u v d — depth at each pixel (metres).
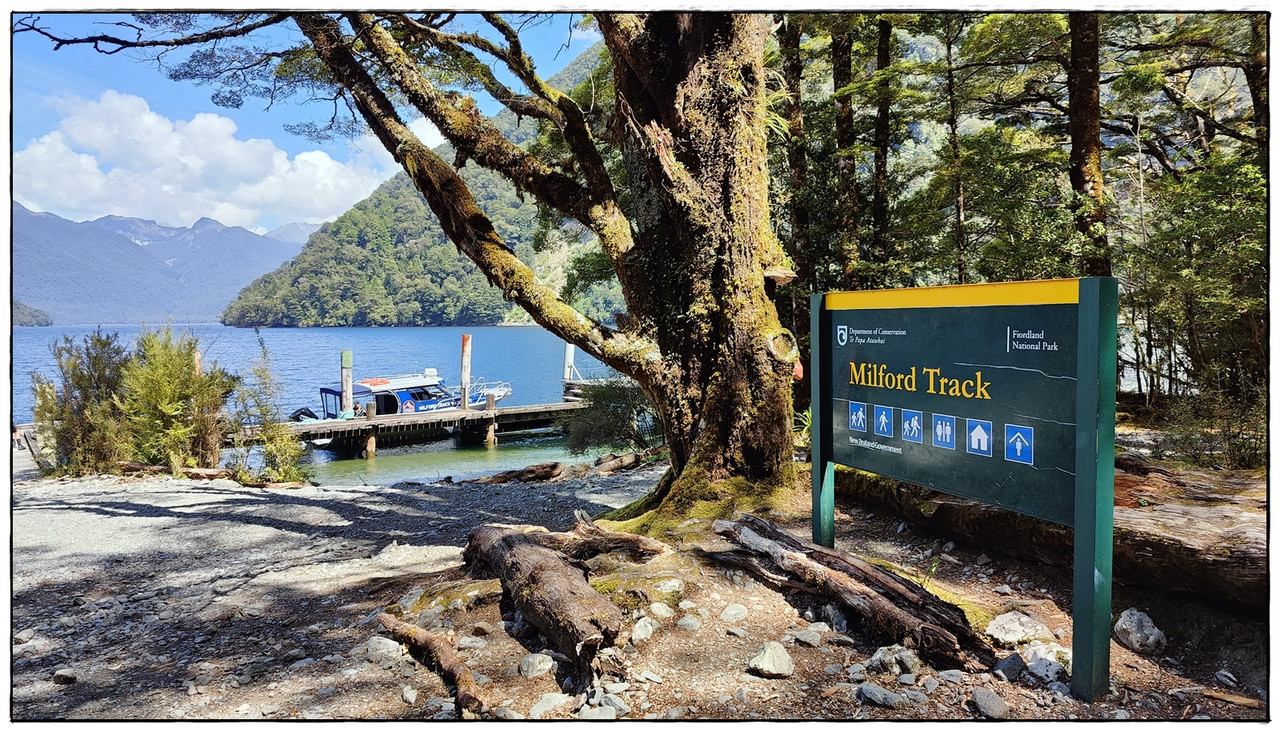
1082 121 12.58
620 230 6.42
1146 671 3.03
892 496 5.14
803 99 17.66
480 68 7.37
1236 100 17.84
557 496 9.05
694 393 6.10
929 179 17.61
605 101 12.66
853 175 15.16
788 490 5.77
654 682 3.01
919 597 3.35
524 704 2.90
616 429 15.91
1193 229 11.78
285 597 4.95
